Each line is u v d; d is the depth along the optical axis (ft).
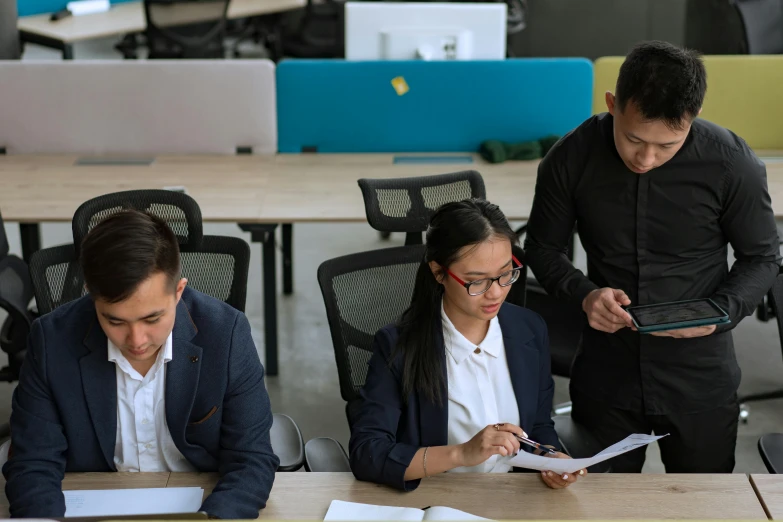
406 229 7.99
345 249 15.23
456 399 6.07
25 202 10.78
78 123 12.63
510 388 6.21
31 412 5.58
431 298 6.01
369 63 12.55
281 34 20.95
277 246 15.23
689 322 6.28
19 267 9.34
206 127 12.72
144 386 5.65
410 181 8.02
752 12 17.08
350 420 7.22
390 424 6.00
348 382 7.30
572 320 9.50
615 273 6.93
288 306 13.43
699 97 5.81
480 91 12.69
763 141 12.89
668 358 6.90
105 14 19.95
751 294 6.66
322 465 6.29
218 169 12.17
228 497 5.42
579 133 6.75
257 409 5.80
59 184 11.46
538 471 5.90
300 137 12.89
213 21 18.66
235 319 5.77
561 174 6.83
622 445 5.34
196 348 5.64
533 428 6.34
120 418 5.72
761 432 10.39
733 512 5.52
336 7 19.85
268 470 5.68
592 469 6.47
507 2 19.33
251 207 10.73
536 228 7.21
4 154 12.71
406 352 6.03
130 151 12.79
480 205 5.73
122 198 6.96
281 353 12.19
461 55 12.79
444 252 5.65
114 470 5.87
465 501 5.61
